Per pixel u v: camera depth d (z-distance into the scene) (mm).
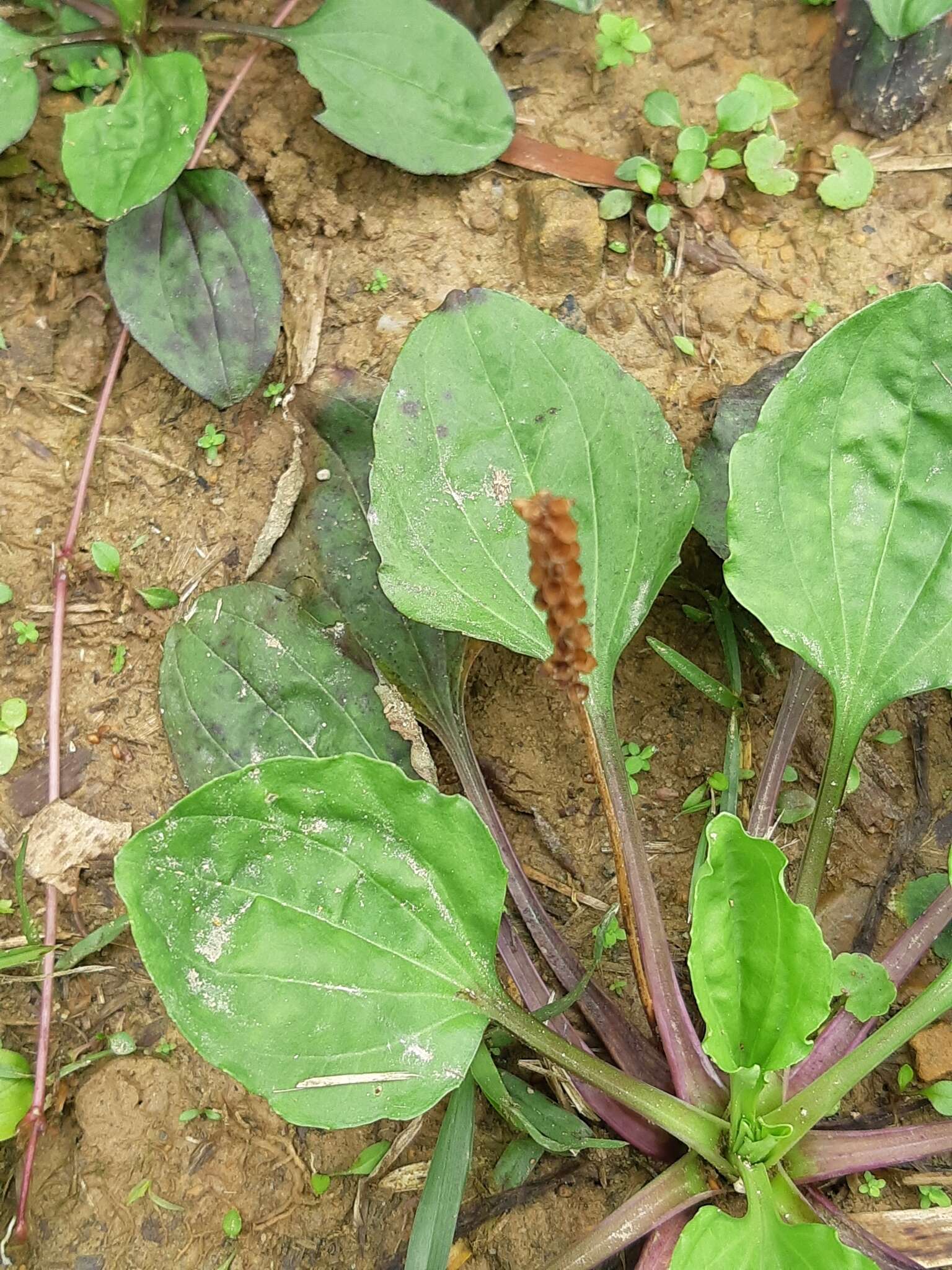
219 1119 189
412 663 195
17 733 210
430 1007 155
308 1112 146
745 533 170
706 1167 164
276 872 151
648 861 199
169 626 214
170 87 201
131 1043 192
